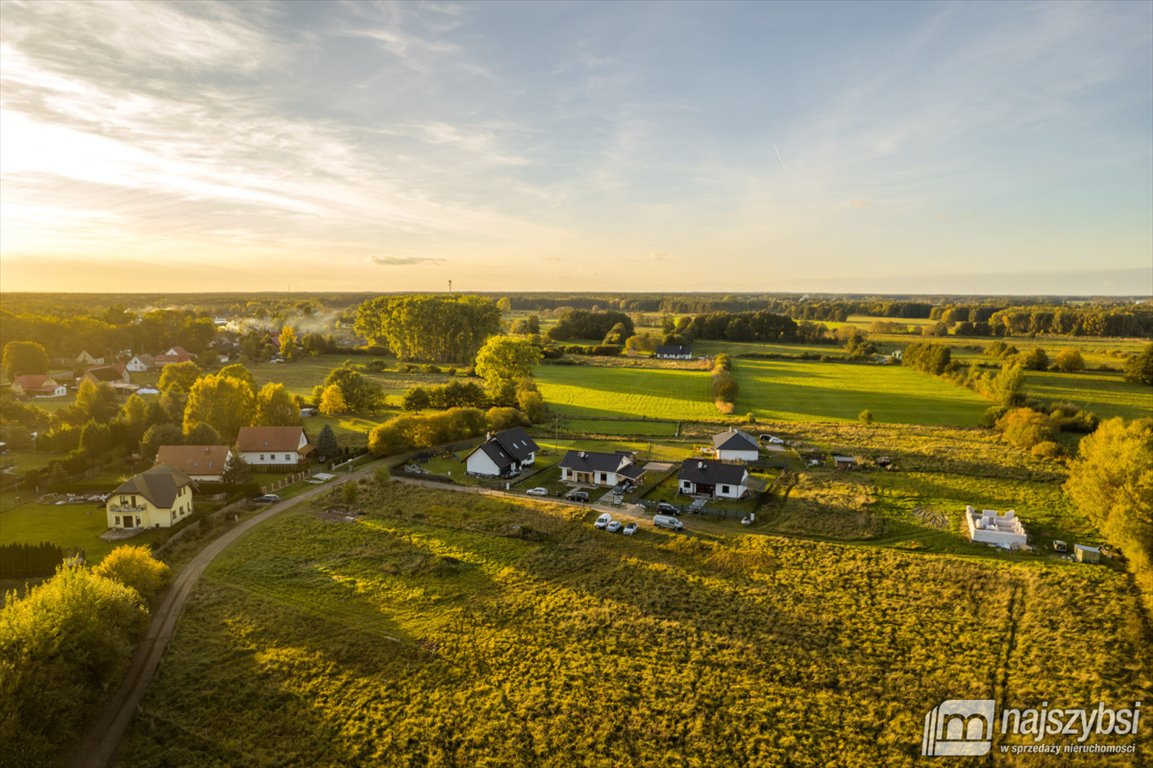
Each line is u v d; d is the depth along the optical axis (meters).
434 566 50.84
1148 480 48.12
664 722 33.91
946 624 42.78
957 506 64.69
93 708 34.62
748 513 62.41
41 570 50.09
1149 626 41.72
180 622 43.25
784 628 42.31
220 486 69.88
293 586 48.38
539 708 35.03
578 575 50.00
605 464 73.81
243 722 34.16
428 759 31.67
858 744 32.28
